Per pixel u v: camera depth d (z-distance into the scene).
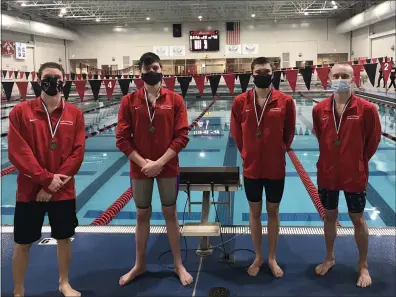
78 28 23.05
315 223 3.45
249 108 2.23
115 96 15.39
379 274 2.30
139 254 2.31
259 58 2.20
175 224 2.30
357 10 20.23
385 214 3.62
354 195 2.16
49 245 2.74
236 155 5.98
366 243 2.22
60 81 1.95
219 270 2.41
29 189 1.96
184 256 2.60
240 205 3.97
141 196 2.21
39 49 19.89
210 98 15.09
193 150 6.35
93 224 3.32
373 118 2.10
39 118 1.97
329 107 2.18
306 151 6.07
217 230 2.45
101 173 5.20
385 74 5.66
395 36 16.38
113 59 23.25
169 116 2.16
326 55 22.53
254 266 2.36
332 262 2.36
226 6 18.22
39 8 17.67
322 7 18.95
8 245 2.73
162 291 2.19
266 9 19.22
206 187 2.53
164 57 23.00
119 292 2.18
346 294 2.12
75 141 2.04
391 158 5.50
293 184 4.53
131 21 22.30
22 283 2.07
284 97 2.22
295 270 2.38
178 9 18.92
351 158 2.14
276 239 2.33
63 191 2.00
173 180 2.21
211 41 22.55
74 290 2.13
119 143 2.16
